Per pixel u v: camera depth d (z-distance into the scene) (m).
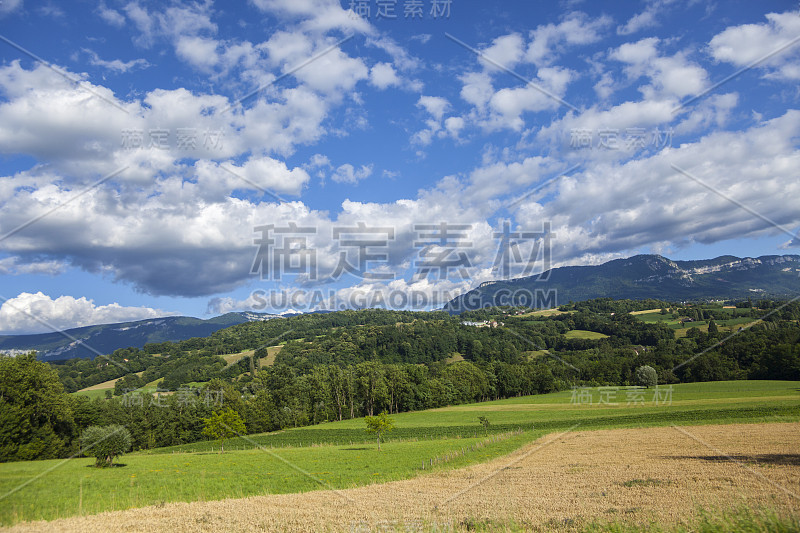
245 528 17.45
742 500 17.03
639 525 14.27
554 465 31.86
